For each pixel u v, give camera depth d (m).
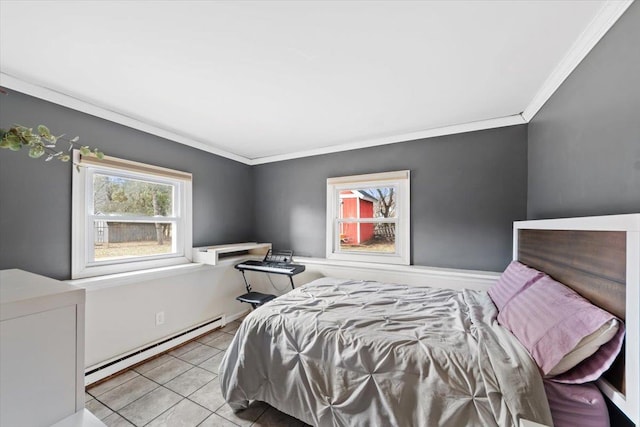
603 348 0.95
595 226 1.05
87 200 2.16
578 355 0.98
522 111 2.31
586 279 1.12
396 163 2.97
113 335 2.19
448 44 1.45
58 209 1.98
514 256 2.16
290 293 2.19
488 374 1.11
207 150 3.21
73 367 0.70
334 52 1.52
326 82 1.85
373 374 1.31
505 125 2.46
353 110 2.30
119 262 2.36
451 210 2.69
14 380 0.60
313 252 3.50
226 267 3.30
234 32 1.35
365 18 1.26
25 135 0.81
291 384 1.53
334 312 1.74
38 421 0.64
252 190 3.94
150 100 2.09
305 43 1.44
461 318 1.58
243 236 3.78
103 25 1.29
